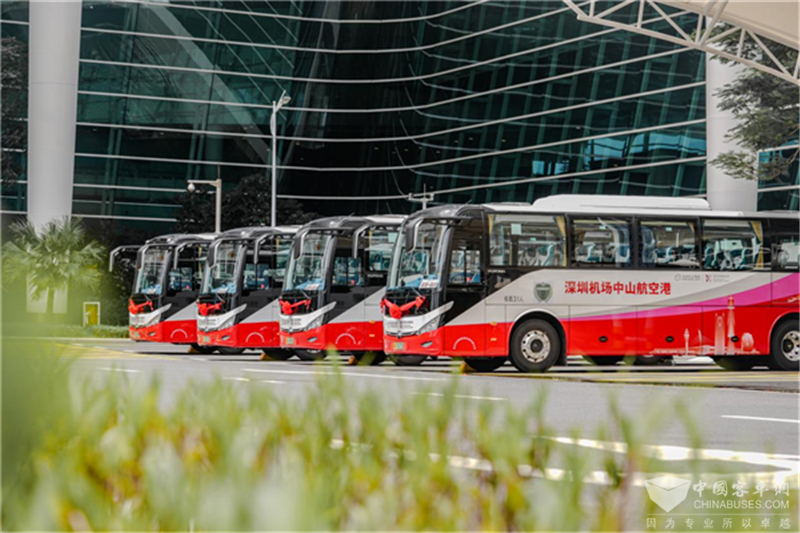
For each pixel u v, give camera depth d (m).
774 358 24.59
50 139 58.06
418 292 23.02
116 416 4.54
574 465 3.41
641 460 3.39
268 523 2.76
